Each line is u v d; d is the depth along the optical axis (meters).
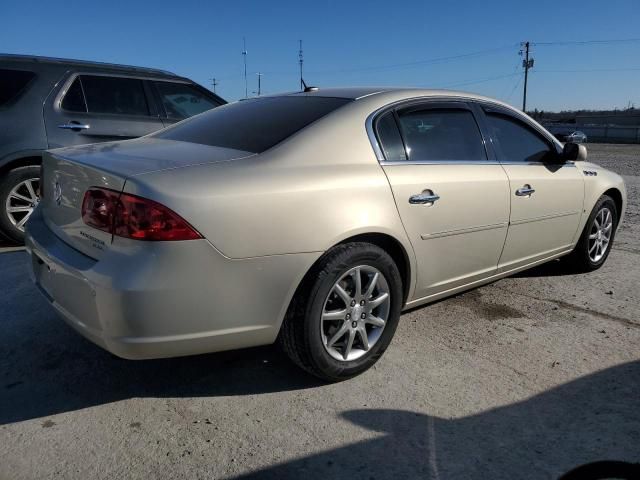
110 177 2.48
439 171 3.38
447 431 2.62
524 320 3.94
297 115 3.19
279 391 2.95
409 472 2.34
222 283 2.51
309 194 2.73
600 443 2.54
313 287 2.77
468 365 3.26
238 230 2.51
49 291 2.88
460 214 3.46
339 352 3.01
